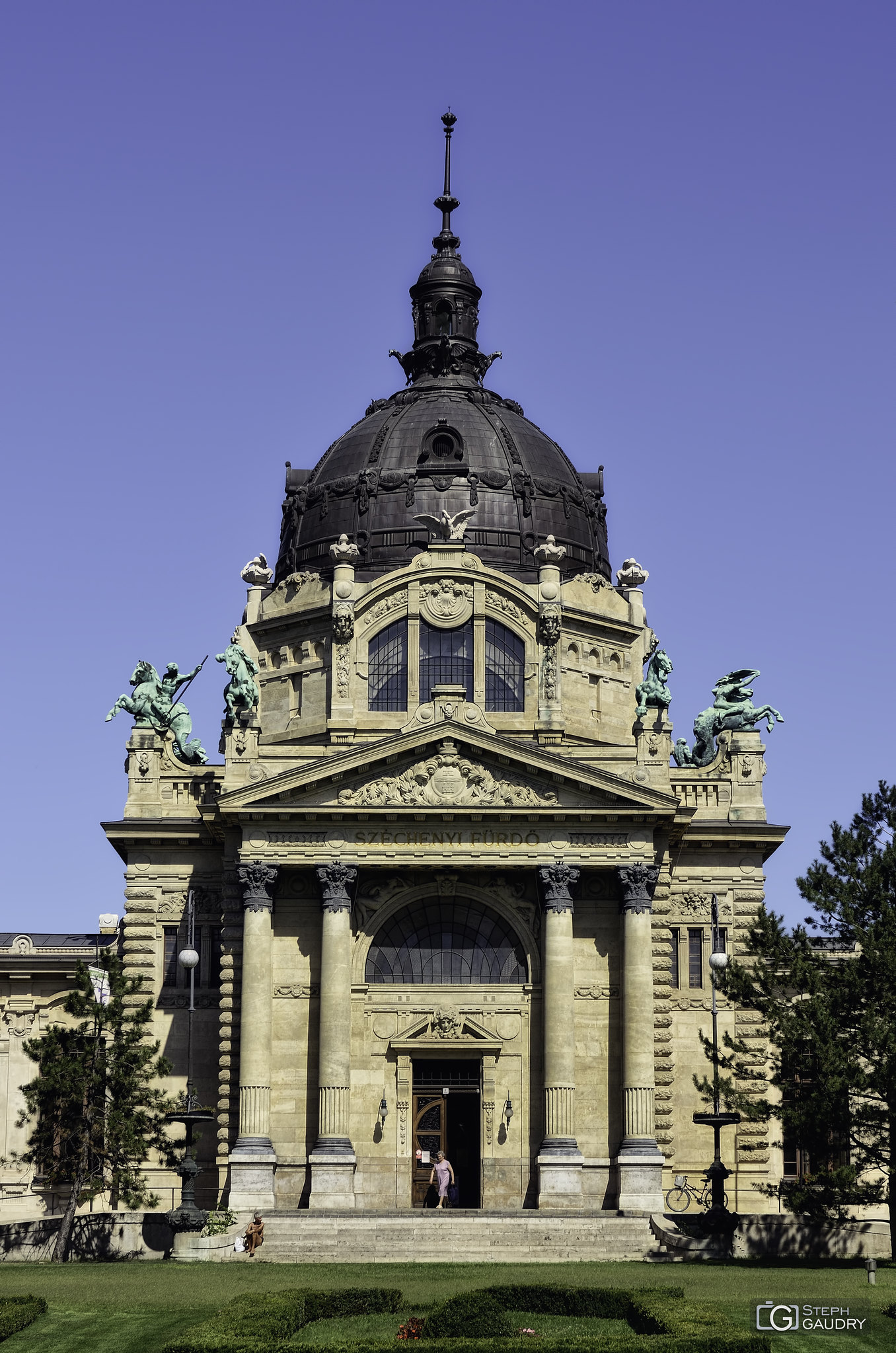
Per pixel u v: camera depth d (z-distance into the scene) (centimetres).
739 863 10138
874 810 8219
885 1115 7731
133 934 9981
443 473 10806
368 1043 9312
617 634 10600
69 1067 8631
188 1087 8644
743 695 10425
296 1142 9094
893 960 7638
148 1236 8606
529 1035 9288
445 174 12462
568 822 9194
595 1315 5944
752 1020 9906
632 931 9131
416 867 9200
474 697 10031
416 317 11981
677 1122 9794
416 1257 7956
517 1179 9150
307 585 10462
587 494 11275
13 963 10356
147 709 10325
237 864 9512
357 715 10062
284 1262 7681
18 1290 6456
